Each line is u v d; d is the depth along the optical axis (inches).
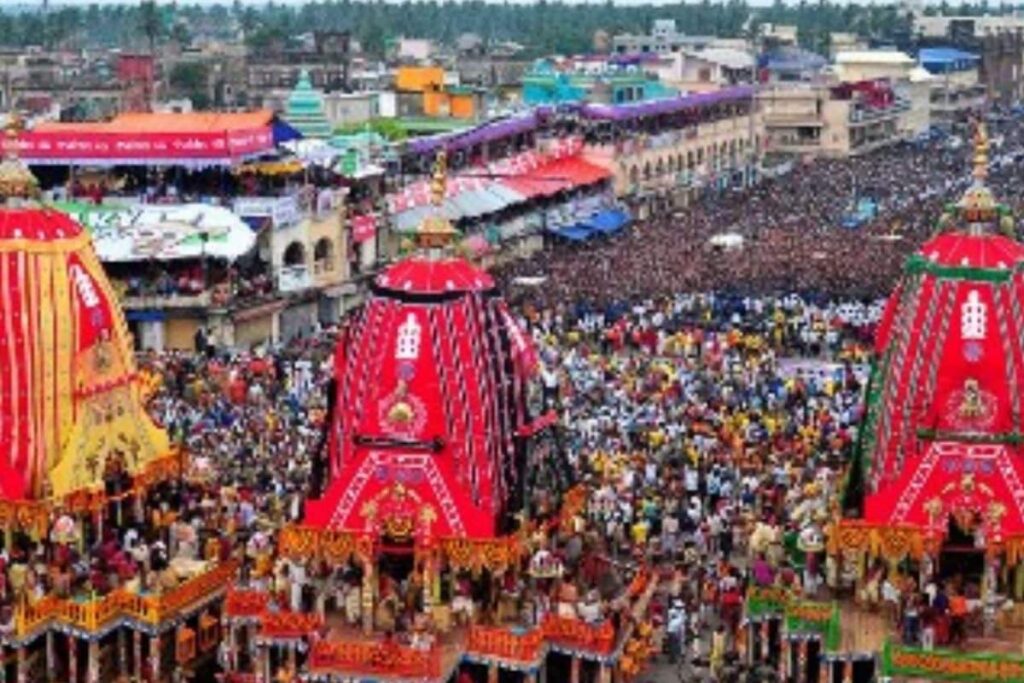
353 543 1441.9
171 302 2851.9
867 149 6742.1
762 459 1988.2
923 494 1425.9
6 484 1510.8
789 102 6432.1
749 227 4352.9
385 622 1435.8
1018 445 1411.2
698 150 5516.7
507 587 1459.2
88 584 1480.1
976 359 1412.4
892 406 1451.8
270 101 6432.1
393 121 4808.1
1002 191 5334.6
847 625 1432.1
